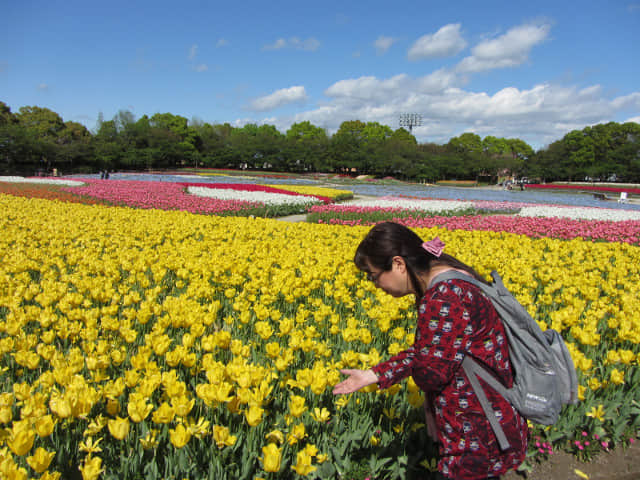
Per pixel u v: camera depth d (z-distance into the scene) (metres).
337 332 4.19
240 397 2.44
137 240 9.29
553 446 3.41
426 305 2.04
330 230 11.62
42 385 2.89
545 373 2.07
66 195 21.59
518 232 13.30
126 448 2.59
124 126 81.94
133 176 56.72
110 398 2.69
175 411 2.33
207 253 7.84
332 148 89.56
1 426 2.72
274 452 2.14
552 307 5.41
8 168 61.34
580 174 84.06
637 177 79.75
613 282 6.52
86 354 3.40
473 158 85.25
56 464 2.41
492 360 2.04
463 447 2.11
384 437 2.98
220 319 4.81
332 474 2.66
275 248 8.38
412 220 15.73
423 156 82.25
